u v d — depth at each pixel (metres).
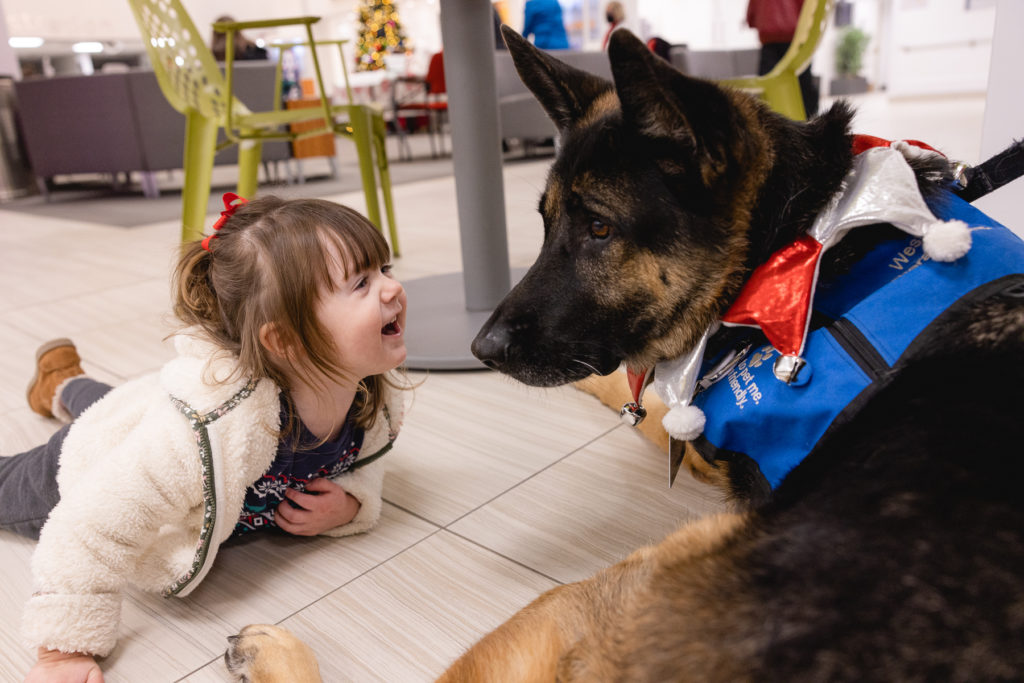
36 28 12.23
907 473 0.79
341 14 16.31
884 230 1.06
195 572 1.29
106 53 13.16
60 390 1.94
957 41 15.16
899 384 0.91
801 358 1.01
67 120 7.65
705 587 0.81
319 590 1.37
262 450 1.30
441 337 2.50
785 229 1.09
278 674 1.07
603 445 1.85
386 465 1.82
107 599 1.19
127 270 4.06
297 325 1.26
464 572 1.40
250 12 15.20
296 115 3.21
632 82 1.03
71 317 3.17
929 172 1.13
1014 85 1.93
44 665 1.14
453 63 2.44
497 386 2.24
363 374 1.35
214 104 3.29
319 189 6.95
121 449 1.23
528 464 1.78
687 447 1.53
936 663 0.63
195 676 1.17
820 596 0.71
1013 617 0.64
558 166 1.25
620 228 1.17
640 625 0.84
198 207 3.25
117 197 7.86
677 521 1.50
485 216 2.61
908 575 0.69
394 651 1.20
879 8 19.55
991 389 0.86
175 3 3.13
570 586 1.04
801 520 0.83
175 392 1.28
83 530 1.16
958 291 0.95
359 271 1.28
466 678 0.97
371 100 13.94
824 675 0.66
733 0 17.55
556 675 0.92
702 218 1.12
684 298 1.16
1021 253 0.99
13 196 8.46
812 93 5.82
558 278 1.25
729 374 1.16
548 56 1.33
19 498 1.48
